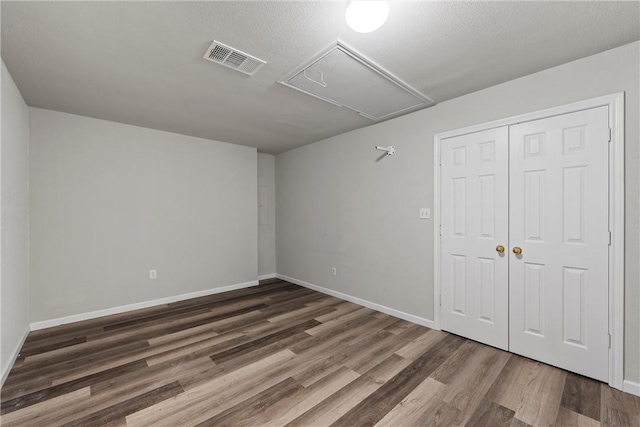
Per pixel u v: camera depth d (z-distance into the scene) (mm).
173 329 2852
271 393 1830
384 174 3311
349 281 3768
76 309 3074
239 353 2355
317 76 2188
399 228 3158
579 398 1758
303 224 4570
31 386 1893
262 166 5070
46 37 1699
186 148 3910
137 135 3496
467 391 1846
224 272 4285
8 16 1504
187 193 3920
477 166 2518
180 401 1749
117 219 3352
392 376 2018
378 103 2738
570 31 1677
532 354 2223
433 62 2020
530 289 2234
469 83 2359
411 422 1580
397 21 1577
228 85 2363
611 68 1871
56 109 2904
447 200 2732
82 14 1503
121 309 3361
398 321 3053
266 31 1660
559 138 2086
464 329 2629
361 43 1785
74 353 2348
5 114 2023
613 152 1867
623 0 1411
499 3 1438
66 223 3021
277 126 3516
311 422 1578
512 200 2322
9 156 2135
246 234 4543
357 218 3645
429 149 2865
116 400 1755
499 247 2379
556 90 2088
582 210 1995
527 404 1713
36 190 2846
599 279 1925
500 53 1911
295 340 2600
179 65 2041
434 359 2246
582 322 1997
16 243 2344
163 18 1542
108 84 2334
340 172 3889
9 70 2088
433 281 2850
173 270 3789
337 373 2057
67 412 1647
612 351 1868
